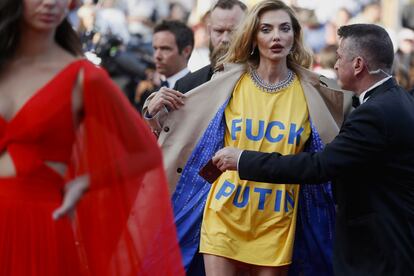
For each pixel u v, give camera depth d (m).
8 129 4.19
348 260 5.70
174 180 6.51
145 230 4.36
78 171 4.24
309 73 6.52
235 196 6.33
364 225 5.65
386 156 5.59
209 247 6.30
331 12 14.89
